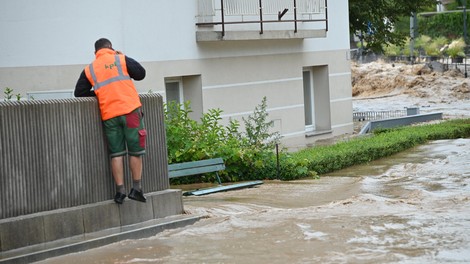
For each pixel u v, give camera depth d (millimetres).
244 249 11031
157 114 13383
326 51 31062
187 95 25594
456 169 20719
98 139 12383
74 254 11117
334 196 16453
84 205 12141
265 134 21453
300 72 29594
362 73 61062
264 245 11219
